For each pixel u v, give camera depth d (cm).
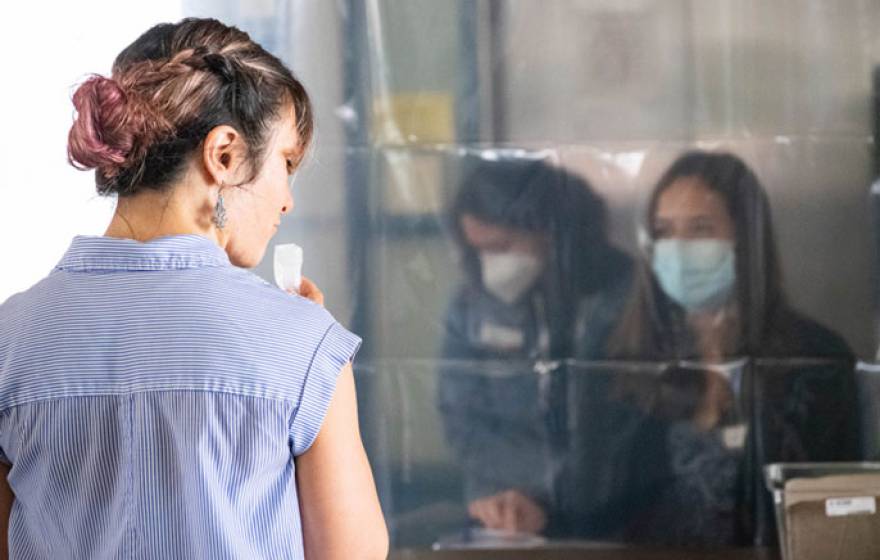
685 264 352
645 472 356
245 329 135
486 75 351
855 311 350
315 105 352
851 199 348
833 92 347
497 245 354
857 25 345
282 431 134
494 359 356
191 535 130
